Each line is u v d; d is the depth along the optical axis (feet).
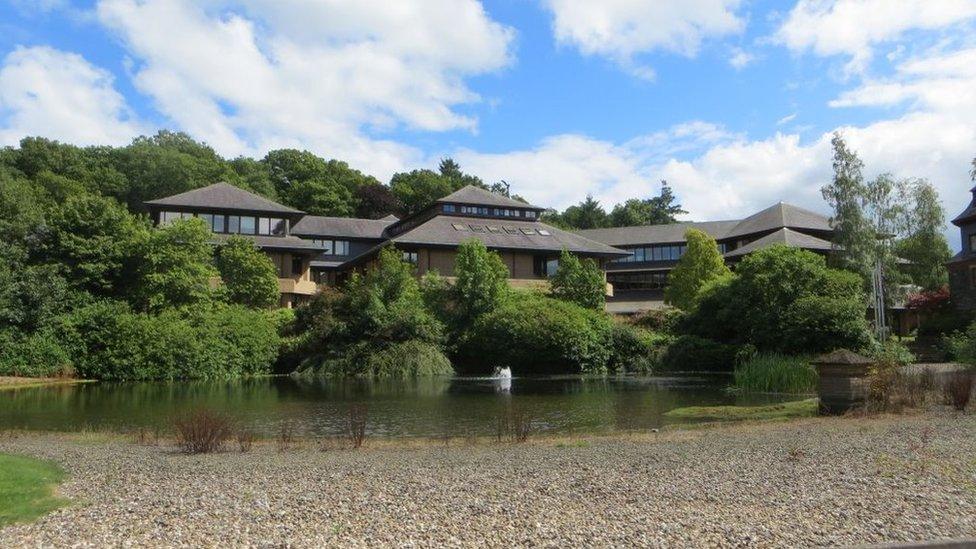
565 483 31.96
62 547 21.09
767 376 93.66
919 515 24.75
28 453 45.29
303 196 294.87
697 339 142.10
